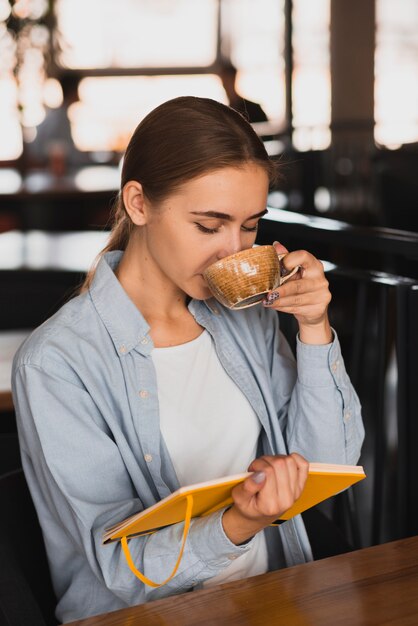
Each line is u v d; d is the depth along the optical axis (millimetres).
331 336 1504
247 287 1262
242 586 1176
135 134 1395
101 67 8070
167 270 1395
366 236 1886
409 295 1775
